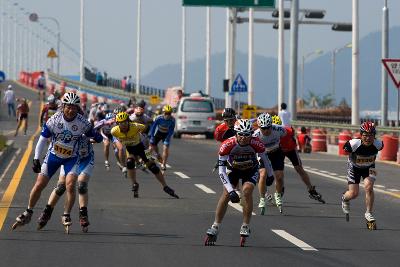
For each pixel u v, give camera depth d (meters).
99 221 37.59
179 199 46.53
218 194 49.12
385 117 110.75
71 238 32.75
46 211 34.16
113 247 31.11
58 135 33.53
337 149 96.69
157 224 37.22
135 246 31.45
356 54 118.88
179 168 66.31
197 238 33.72
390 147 84.56
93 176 58.06
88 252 29.94
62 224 36.06
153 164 46.44
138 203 44.34
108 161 65.69
